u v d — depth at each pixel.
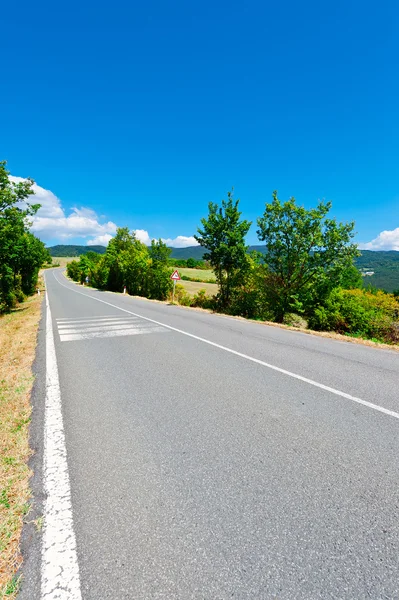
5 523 2.01
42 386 4.56
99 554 1.79
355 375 5.09
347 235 14.64
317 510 2.12
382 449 2.88
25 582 1.64
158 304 18.77
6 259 18.02
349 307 13.49
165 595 1.55
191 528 1.96
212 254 17.50
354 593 1.55
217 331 9.17
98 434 3.16
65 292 32.53
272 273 16.23
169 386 4.55
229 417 3.54
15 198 15.62
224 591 1.57
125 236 45.31
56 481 2.42
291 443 2.98
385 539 1.88
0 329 9.95
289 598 1.53
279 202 15.30
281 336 8.53
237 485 2.38
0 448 2.89
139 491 2.31
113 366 5.57
